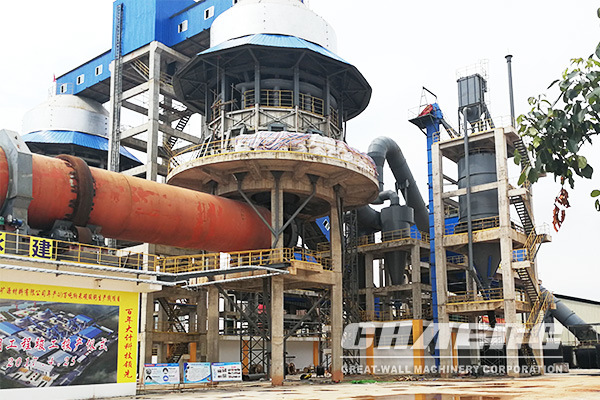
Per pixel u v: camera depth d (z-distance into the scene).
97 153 60.34
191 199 34.28
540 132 6.57
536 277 48.47
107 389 29.67
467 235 48.03
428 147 55.59
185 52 56.69
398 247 59.97
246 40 41.62
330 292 42.59
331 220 41.94
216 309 42.16
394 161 63.28
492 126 51.19
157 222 32.34
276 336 37.22
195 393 32.34
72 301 28.91
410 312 68.62
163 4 55.22
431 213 52.84
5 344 26.33
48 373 27.58
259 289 43.81
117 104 54.88
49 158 29.19
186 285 37.81
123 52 56.06
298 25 43.44
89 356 29.22
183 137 54.94
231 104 43.12
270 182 38.91
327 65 43.50
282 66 43.16
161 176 58.28
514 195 47.00
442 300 48.03
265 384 39.69
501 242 46.25
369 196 44.91
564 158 6.73
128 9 56.69
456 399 25.70
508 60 50.16
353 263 60.22
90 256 29.11
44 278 27.94
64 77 64.06
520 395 27.58
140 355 46.62
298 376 52.44
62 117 59.91
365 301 64.62
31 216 28.14
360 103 49.84
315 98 43.62
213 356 41.38
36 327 27.42
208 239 35.16
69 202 28.73
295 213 38.81
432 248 52.06
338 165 38.31
